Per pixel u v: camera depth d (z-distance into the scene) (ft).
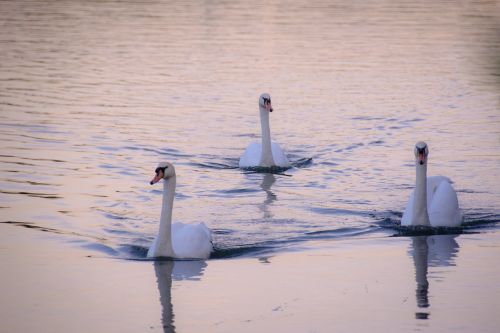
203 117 87.35
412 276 46.32
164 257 49.78
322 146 77.46
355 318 40.55
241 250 51.39
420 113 89.97
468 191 63.36
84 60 116.26
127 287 44.96
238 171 70.28
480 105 93.76
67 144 75.61
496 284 44.91
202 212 58.80
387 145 77.97
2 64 112.16
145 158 72.38
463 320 40.19
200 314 41.24
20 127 81.05
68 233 53.67
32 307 42.11
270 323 39.99
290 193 63.87
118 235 53.67
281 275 46.68
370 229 55.31
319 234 54.34
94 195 61.62
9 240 52.11
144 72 109.19
